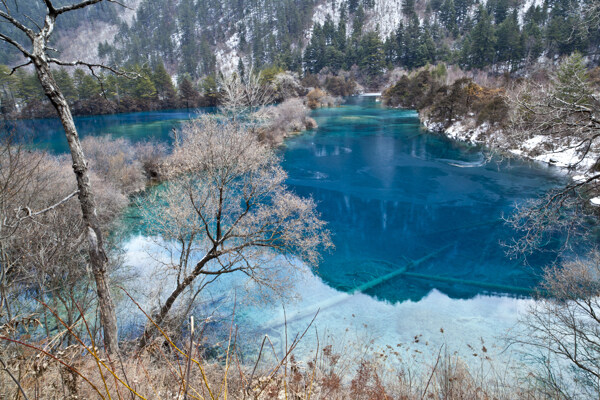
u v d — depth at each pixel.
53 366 2.72
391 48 104.19
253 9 146.12
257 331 11.37
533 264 15.51
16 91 48.56
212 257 9.66
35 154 9.96
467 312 12.57
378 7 144.25
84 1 5.88
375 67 98.38
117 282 12.57
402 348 10.66
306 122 46.69
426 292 13.82
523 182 25.45
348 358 9.89
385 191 24.45
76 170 6.32
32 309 7.65
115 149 25.66
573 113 7.26
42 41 5.76
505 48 71.75
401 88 67.75
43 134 39.09
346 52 103.06
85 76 60.00
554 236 17.33
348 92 90.12
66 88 58.00
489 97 40.50
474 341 11.02
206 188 9.86
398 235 18.42
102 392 2.75
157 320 9.12
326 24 115.88
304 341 10.94
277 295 11.96
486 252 16.67
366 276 14.84
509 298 13.33
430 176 27.42
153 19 158.75
